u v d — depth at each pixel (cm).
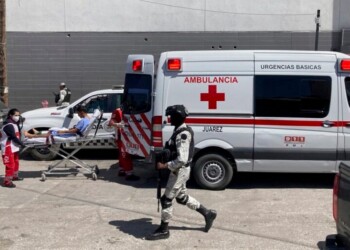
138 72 906
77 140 937
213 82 843
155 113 850
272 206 761
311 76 838
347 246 372
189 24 1638
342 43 1609
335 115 835
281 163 844
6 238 619
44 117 1152
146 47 1650
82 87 1670
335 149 838
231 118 842
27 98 1675
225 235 625
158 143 848
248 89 841
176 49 1645
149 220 690
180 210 734
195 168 857
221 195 829
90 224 673
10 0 1639
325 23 1619
